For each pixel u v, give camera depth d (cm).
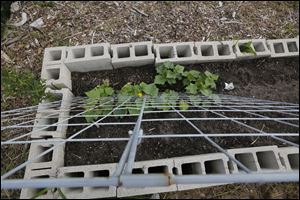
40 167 149
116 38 199
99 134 172
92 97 172
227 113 182
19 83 157
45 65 175
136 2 213
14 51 193
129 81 189
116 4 211
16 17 204
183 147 170
